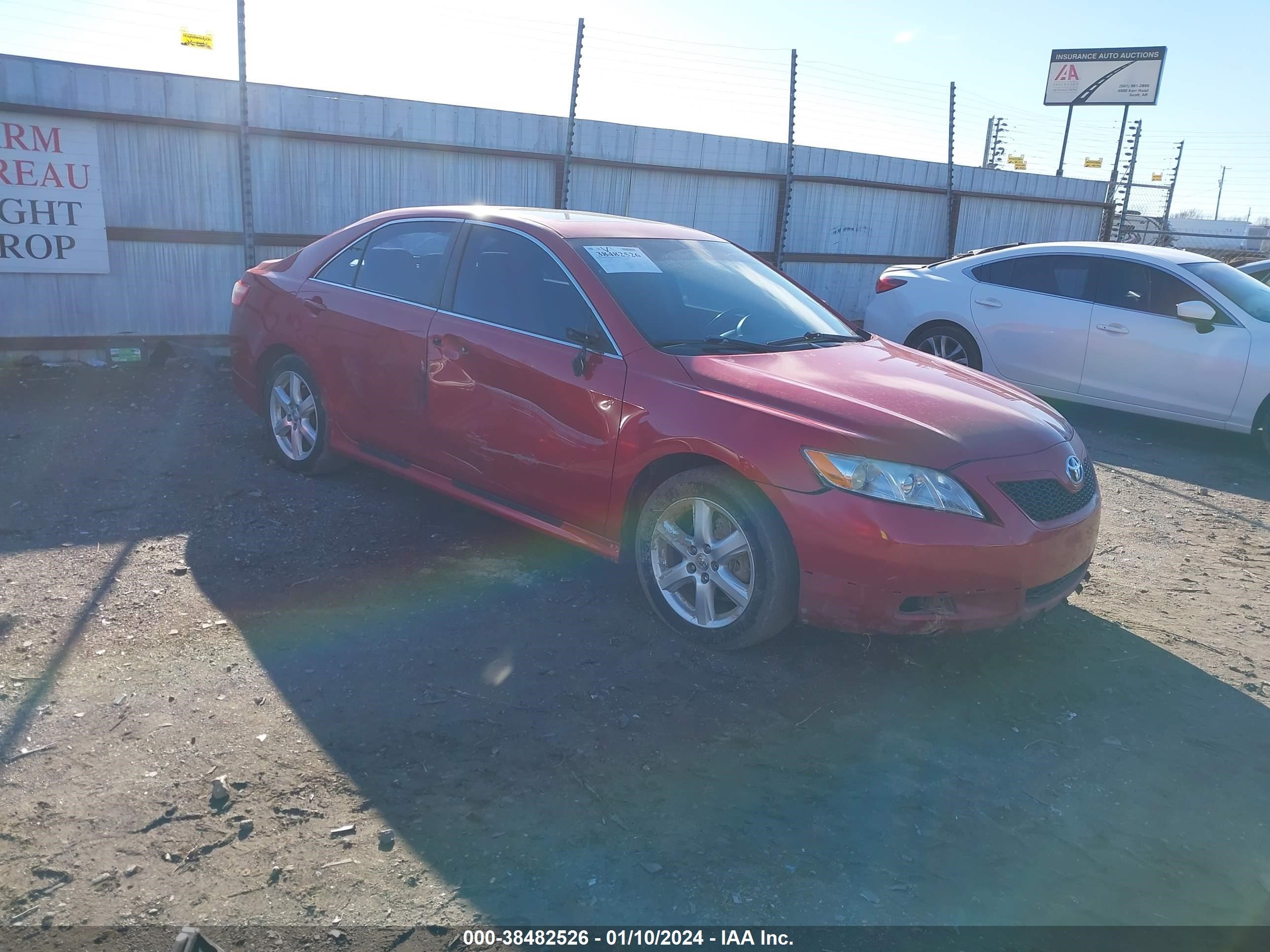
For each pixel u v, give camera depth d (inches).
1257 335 291.7
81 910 93.7
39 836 103.3
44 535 184.1
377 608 161.3
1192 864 109.9
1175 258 317.1
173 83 319.6
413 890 98.4
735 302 182.1
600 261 171.6
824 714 136.7
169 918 93.4
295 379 219.8
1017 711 141.0
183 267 337.1
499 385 171.0
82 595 159.8
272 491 214.4
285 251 353.4
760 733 130.9
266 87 334.0
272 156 342.0
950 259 371.9
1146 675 154.3
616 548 160.9
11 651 140.6
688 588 159.0
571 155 396.5
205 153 332.2
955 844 110.8
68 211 312.0
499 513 177.5
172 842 103.5
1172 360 305.1
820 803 116.6
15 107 296.0
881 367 168.2
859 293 526.0
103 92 309.0
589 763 121.7
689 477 148.9
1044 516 143.6
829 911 99.0
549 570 180.9
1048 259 337.7
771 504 141.8
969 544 135.5
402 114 359.6
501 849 105.2
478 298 180.2
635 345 157.9
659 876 102.3
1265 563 209.6
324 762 118.7
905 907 100.3
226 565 175.3
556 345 166.1
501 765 120.2
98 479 216.2
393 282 197.3
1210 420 302.8
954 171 541.0
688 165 434.0
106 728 123.3
